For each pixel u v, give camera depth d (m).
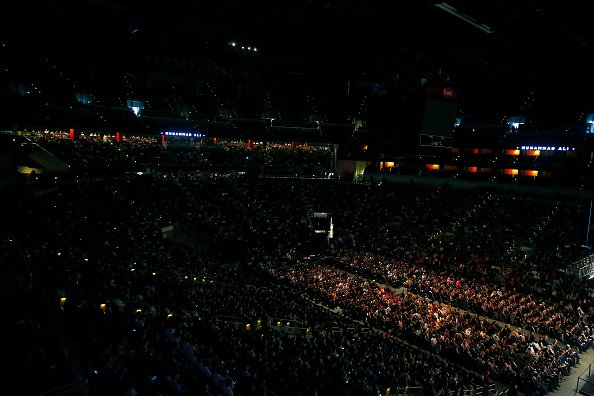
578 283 34.41
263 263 39.53
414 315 28.05
